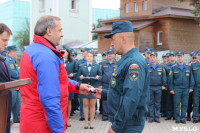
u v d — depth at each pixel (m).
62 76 2.90
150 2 27.94
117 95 3.13
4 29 3.42
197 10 21.72
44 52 2.74
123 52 3.23
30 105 2.75
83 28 40.66
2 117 2.14
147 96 3.15
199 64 8.53
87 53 8.39
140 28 25.78
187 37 27.48
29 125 2.75
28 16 58.69
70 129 7.45
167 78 8.77
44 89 2.62
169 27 26.16
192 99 8.86
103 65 8.52
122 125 2.95
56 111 2.61
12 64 7.08
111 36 3.35
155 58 8.65
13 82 1.99
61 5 38.69
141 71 2.98
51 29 2.90
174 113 8.76
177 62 8.70
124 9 30.86
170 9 27.27
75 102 9.45
